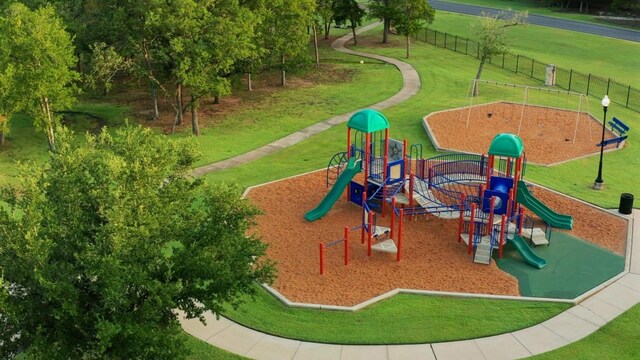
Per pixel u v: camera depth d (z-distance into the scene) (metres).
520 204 27.09
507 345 18.97
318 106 48.50
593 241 25.78
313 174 33.50
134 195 15.36
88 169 16.66
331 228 26.95
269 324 20.23
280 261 24.05
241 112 47.41
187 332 19.83
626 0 92.12
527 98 50.16
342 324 20.16
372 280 22.77
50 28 34.91
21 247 13.92
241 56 40.78
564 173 33.41
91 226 15.39
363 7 96.50
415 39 74.94
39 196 15.19
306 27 53.75
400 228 23.83
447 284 22.48
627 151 37.00
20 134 42.62
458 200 28.41
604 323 20.05
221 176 33.97
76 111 48.16
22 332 14.08
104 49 43.03
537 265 23.75
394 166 27.89
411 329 19.81
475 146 37.56
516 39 76.69
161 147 17.52
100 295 14.57
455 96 50.47
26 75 34.25
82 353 14.76
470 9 100.38
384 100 49.72
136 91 53.94
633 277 22.92
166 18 37.97
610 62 65.12
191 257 15.78
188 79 38.66
